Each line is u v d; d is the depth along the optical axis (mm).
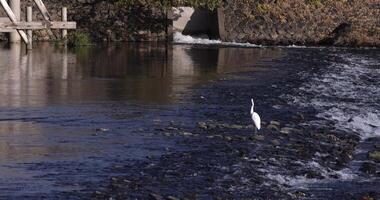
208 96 25125
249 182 14117
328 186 14289
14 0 45938
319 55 42844
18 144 16797
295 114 22062
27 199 12625
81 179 13953
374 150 17844
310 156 16594
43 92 24922
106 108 22031
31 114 20672
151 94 25219
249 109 22688
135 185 13609
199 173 14609
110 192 13133
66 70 31953
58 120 19875
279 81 29828
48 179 13891
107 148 16594
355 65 37312
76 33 48375
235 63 37031
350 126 20750
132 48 45906
